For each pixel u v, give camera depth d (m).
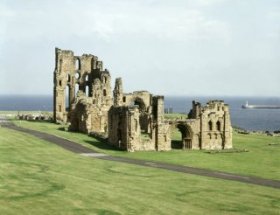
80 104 141.12
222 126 127.38
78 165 82.00
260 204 58.94
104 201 56.00
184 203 57.78
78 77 182.62
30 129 137.75
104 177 71.94
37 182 64.31
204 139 124.69
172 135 148.00
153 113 117.38
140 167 85.25
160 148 116.69
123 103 165.50
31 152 93.62
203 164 94.25
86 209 52.00
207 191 65.44
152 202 57.03
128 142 111.19
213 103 127.00
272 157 108.50
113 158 96.38
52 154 93.56
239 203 59.09
